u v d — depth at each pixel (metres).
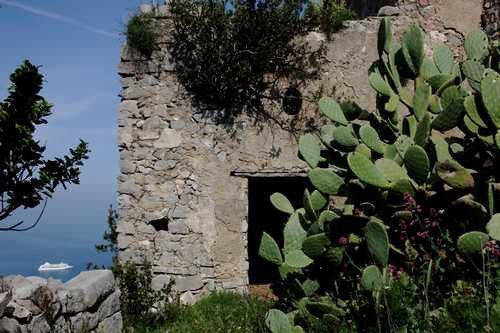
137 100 8.23
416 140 4.75
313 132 8.05
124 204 8.16
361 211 4.76
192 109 8.16
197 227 8.04
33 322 4.39
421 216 4.59
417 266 4.32
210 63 7.85
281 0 7.82
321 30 8.16
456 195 4.50
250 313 6.36
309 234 4.72
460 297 3.89
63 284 5.18
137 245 8.10
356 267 4.53
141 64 8.21
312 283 4.68
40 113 5.80
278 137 8.09
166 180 8.12
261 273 10.66
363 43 8.16
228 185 8.08
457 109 4.55
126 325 6.44
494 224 4.02
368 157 4.93
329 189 4.92
